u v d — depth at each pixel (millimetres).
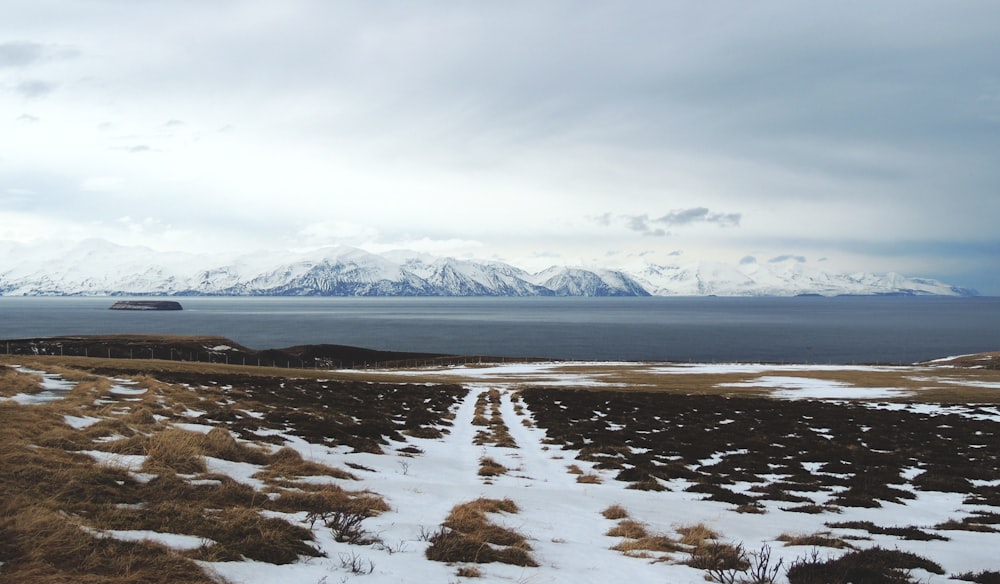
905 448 30781
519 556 10109
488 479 20016
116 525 9055
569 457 26406
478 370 90500
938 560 11812
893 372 86688
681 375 81688
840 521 16453
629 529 13234
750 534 13945
